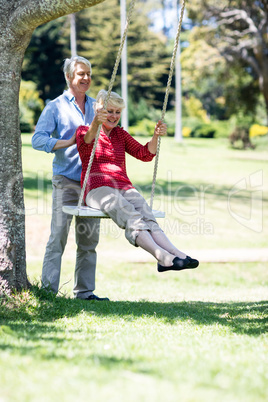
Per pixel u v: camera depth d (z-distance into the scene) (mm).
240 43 49844
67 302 9844
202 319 9539
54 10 8484
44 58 84312
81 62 10609
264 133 83062
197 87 61906
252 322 9375
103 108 8758
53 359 5902
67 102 10734
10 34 8898
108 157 9477
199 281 20109
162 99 96750
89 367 5629
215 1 49500
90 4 8391
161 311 10203
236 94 60719
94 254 11539
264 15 47969
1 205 9031
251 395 4977
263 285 19547
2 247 8984
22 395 4832
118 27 84250
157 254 8305
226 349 6906
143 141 55844
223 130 92188
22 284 9305
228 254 23266
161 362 5961
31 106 69938
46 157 39375
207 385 5160
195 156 55531
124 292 15625
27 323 8195
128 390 4957
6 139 9141
